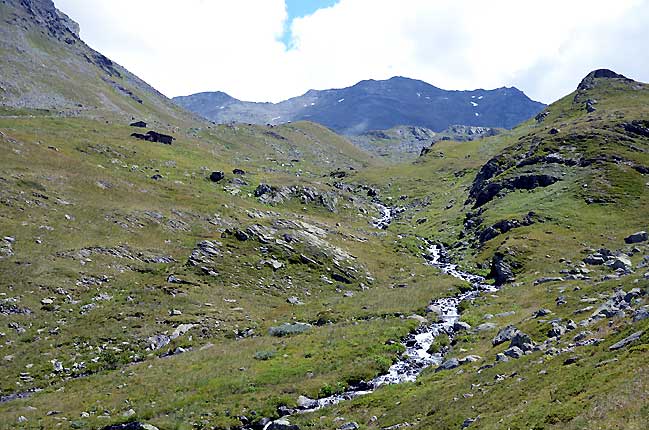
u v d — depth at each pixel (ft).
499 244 277.85
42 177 244.63
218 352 131.03
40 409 95.04
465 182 545.44
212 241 233.55
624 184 324.19
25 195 217.15
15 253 170.50
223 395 102.89
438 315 167.53
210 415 92.84
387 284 246.47
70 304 152.35
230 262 219.61
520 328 116.67
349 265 255.29
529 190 369.30
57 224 205.05
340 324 158.71
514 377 78.18
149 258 206.59
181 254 221.46
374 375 113.19
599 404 51.49
